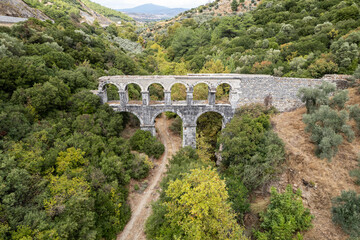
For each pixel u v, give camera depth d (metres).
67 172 20.28
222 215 15.04
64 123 26.42
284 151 22.23
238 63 49.44
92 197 19.78
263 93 30.77
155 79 30.47
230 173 23.73
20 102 24.59
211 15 118.56
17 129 21.67
